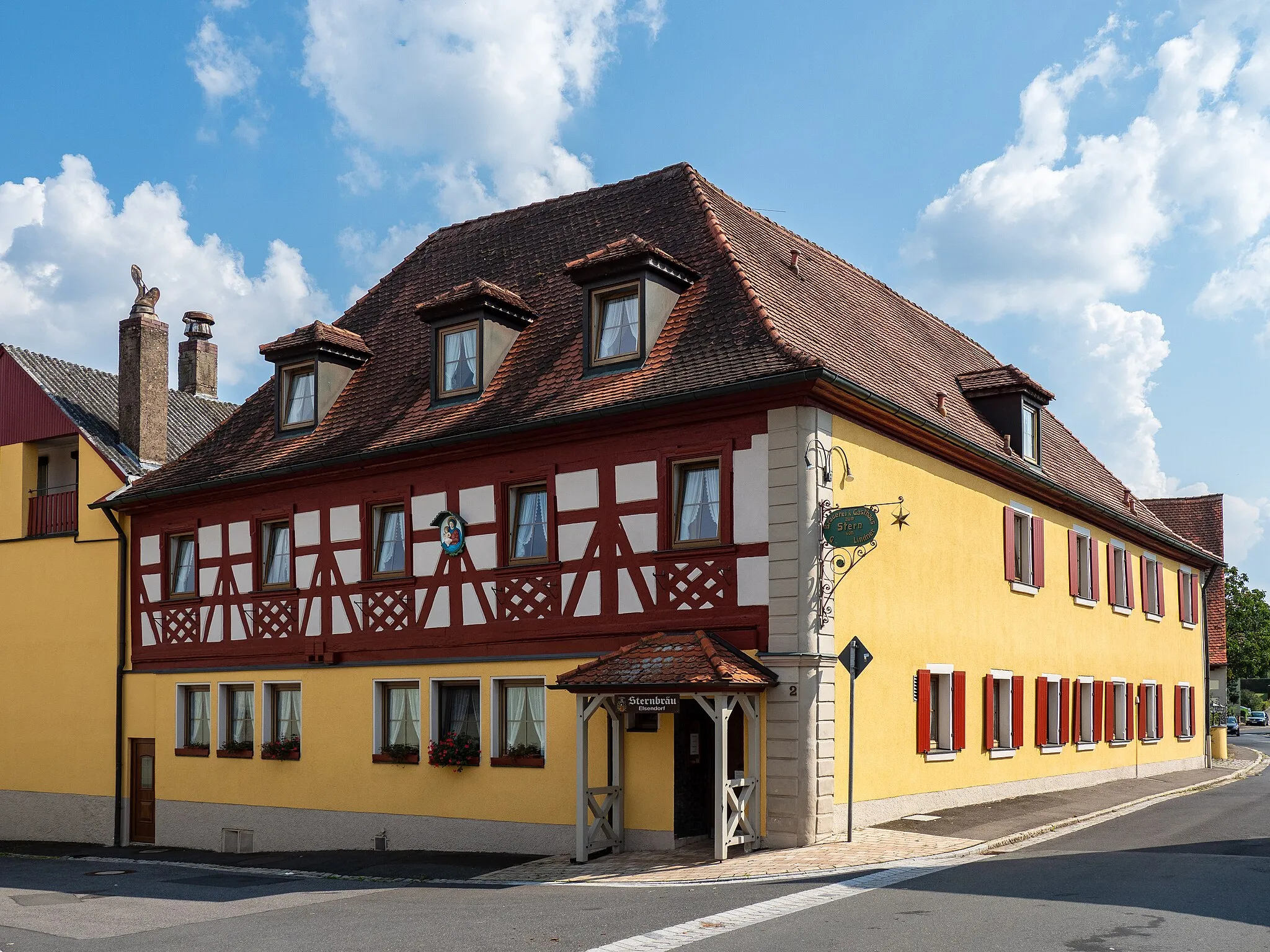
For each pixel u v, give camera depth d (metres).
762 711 16.45
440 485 20.25
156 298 27.55
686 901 12.69
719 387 16.73
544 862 17.19
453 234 25.95
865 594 17.95
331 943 11.12
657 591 17.56
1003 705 22.75
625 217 22.47
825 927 10.71
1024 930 10.30
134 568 25.12
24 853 24.33
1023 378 23.67
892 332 23.77
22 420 27.48
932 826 17.89
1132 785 27.17
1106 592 28.55
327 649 21.48
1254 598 84.44
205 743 23.62
